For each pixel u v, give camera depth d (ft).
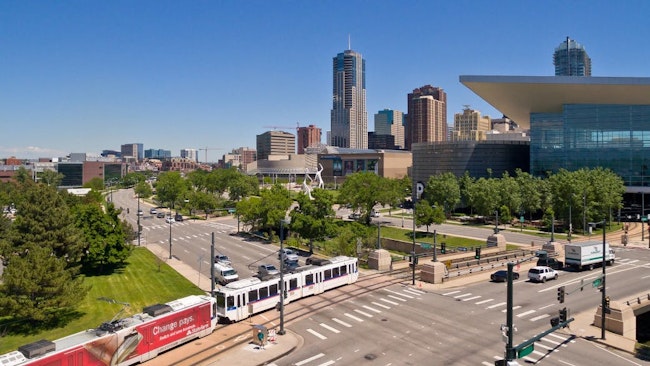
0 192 411.54
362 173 341.00
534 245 253.65
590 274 182.70
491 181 359.05
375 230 287.69
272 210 272.10
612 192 305.53
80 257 169.99
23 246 150.00
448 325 124.47
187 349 110.83
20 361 84.58
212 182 526.57
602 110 388.16
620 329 118.01
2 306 117.50
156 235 302.45
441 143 465.06
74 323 128.98
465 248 231.91
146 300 150.92
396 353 106.22
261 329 110.83
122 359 98.94
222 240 280.72
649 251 234.58
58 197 166.61
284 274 150.41
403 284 169.99
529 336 116.57
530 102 406.00
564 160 403.54
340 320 130.11
